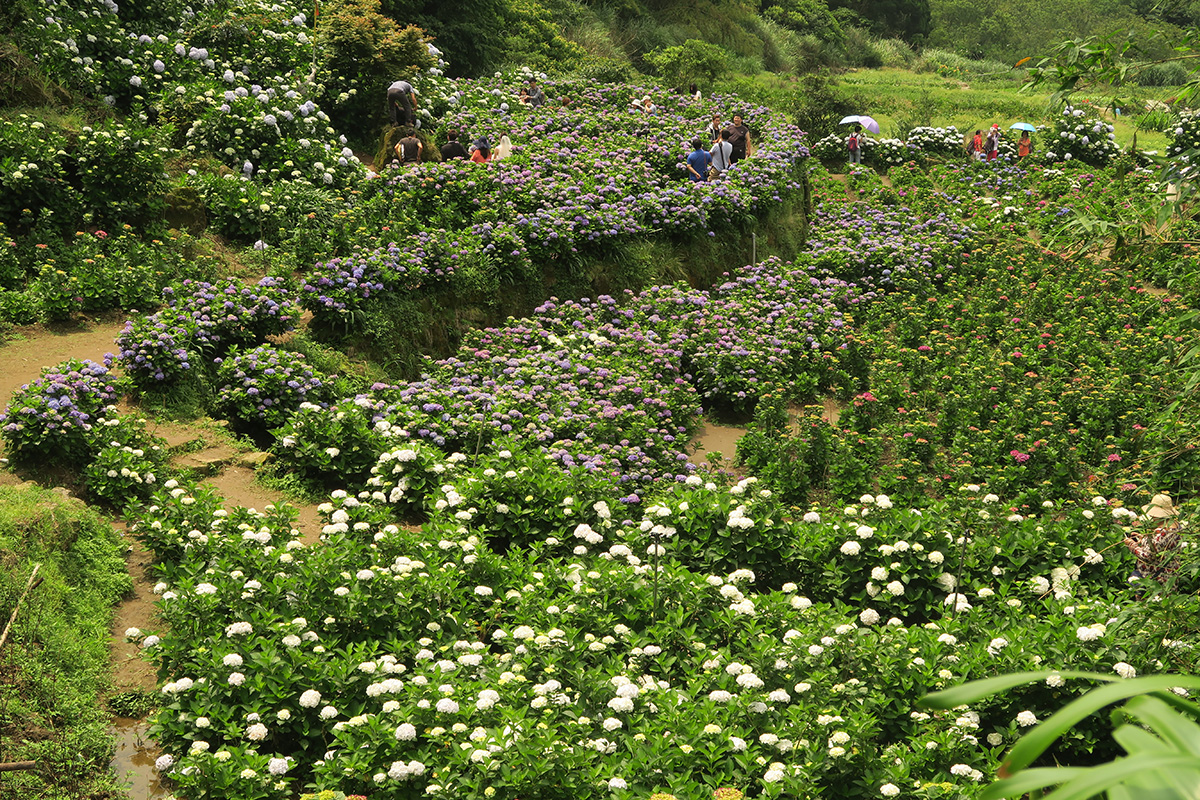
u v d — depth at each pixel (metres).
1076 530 8.41
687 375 13.48
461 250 13.49
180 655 6.00
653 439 10.95
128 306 11.62
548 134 21.50
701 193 17.84
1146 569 7.27
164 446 9.00
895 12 69.31
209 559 7.22
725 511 7.98
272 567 6.93
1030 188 28.73
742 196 18.50
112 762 5.57
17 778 5.11
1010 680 1.12
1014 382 13.77
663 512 7.77
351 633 6.47
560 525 8.40
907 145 32.62
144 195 13.27
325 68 20.14
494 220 14.81
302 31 20.47
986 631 6.58
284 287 12.09
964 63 62.09
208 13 20.11
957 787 4.93
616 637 6.48
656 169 19.98
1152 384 12.87
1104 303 17.33
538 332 13.48
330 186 16.27
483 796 4.84
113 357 9.97
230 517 7.72
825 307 16.34
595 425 10.89
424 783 5.03
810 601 7.29
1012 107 43.88
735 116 20.84
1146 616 4.63
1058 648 5.98
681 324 14.39
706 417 13.25
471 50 29.31
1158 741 0.97
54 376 8.95
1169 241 4.68
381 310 12.27
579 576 7.03
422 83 21.75
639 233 16.33
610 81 29.59
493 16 30.83
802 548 7.68
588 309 14.54
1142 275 17.98
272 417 9.95
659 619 6.73
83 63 16.34
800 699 5.68
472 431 10.39
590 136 22.23
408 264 12.73
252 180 15.21
